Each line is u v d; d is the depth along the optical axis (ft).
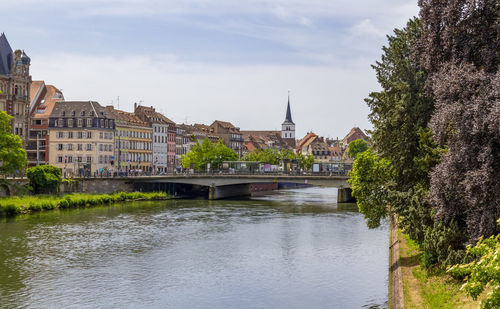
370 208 181.98
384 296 145.48
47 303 140.77
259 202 409.08
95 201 358.64
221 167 559.79
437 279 122.62
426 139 135.13
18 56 421.18
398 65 151.53
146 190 447.01
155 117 645.92
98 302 142.10
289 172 447.42
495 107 89.45
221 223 278.46
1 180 310.65
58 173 353.92
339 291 151.12
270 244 218.59
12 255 192.65
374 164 181.98
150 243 219.41
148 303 141.49
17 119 422.00
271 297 146.30
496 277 62.85
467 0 109.60
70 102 528.22
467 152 99.30
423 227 132.57
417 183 146.20
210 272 173.06
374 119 160.04
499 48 105.60
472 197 98.78
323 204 391.86
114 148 548.31
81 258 190.49
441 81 110.11
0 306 137.80
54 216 291.58
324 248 210.18
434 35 120.06
